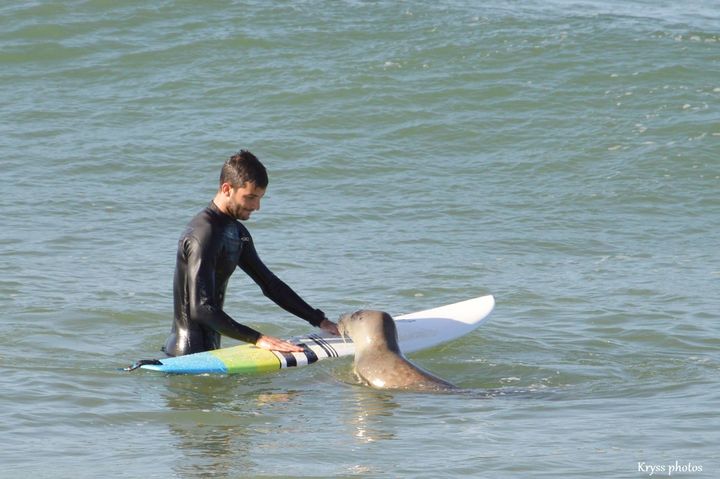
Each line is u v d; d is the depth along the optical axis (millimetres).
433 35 69750
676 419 25328
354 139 58969
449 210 50375
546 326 34812
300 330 34375
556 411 26234
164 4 74188
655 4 79062
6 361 29938
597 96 62406
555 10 75375
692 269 41938
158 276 39688
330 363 30547
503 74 65000
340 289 39000
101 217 47938
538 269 42094
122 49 68938
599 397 27609
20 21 71375
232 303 37000
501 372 30359
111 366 30109
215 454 23031
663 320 35250
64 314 34812
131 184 52969
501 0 78188
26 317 34344
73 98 63531
